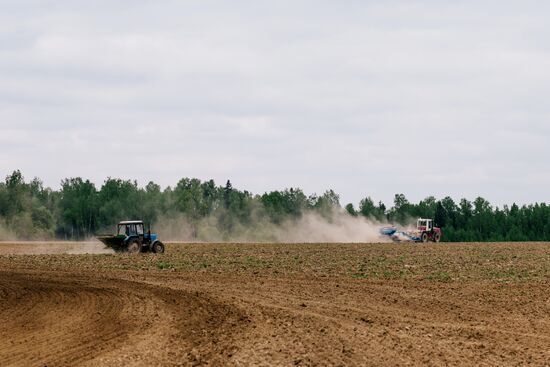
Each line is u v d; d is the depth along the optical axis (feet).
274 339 64.64
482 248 225.97
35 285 108.88
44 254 190.19
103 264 152.97
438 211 654.12
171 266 148.97
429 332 72.43
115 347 59.77
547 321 83.35
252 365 53.21
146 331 67.82
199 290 104.01
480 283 125.08
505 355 61.21
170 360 54.60
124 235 190.08
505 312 90.48
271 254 190.90
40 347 60.03
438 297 104.53
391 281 126.41
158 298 93.20
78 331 68.03
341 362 55.31
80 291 100.94
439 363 56.59
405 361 56.80
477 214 654.12
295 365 53.67
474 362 57.62
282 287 112.37
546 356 61.21
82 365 52.60
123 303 88.12
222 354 57.21
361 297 101.96
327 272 141.69
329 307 89.51
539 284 124.06
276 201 555.69
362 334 68.95
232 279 123.44
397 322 78.69
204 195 591.37
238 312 81.87
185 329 69.31
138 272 134.00
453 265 162.71
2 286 107.65
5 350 58.90
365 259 177.47
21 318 77.15
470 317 85.40
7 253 200.03
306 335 67.31
